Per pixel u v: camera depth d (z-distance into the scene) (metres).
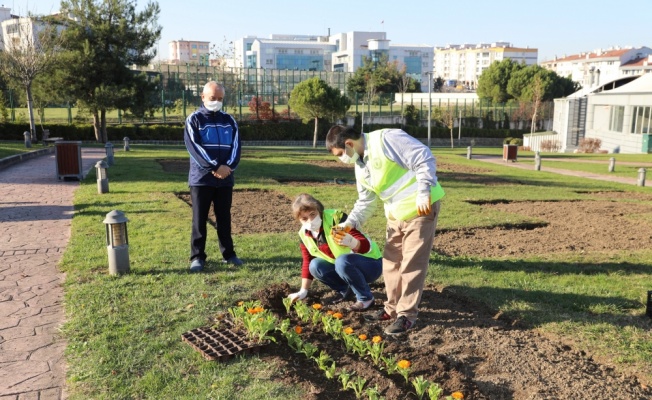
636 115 40.28
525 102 63.31
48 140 27.20
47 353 3.92
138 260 6.14
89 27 32.31
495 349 3.90
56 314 4.64
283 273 5.73
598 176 21.56
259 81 58.31
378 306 4.81
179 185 12.69
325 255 4.75
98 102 31.77
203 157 5.62
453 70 168.12
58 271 5.86
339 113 38.72
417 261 4.11
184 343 3.98
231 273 5.66
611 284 5.52
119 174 14.70
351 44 128.00
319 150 33.78
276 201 11.38
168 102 49.91
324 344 3.97
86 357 3.79
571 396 3.25
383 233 8.18
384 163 4.07
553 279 5.70
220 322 4.34
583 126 46.88
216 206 5.98
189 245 6.89
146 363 3.69
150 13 33.44
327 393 3.28
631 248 7.74
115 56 32.41
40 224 8.33
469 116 60.69
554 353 3.87
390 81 83.69
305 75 61.81
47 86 31.17
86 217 8.70
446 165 24.23
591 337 4.11
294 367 3.63
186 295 5.00
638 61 110.44
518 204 12.08
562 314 4.59
